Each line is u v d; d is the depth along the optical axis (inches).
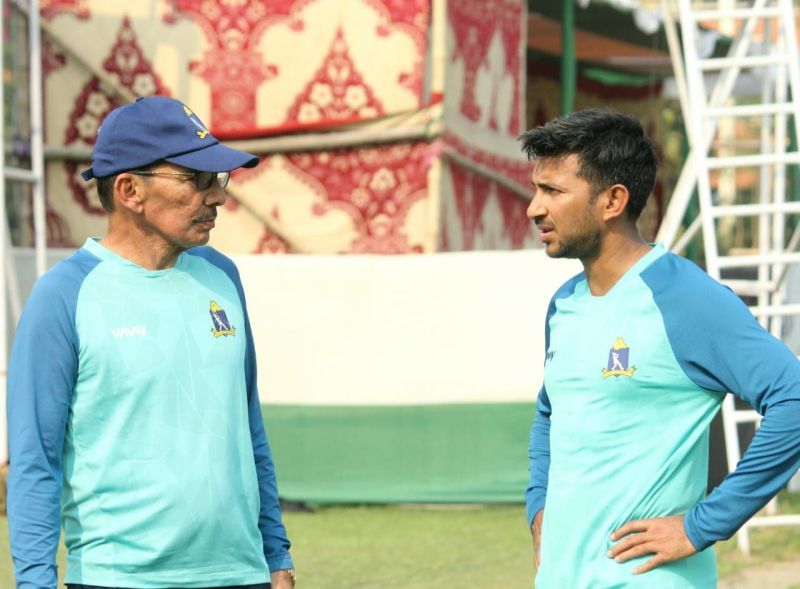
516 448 1104.2
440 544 985.5
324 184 1269.7
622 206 413.4
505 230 1462.8
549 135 414.9
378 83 1248.8
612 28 2046.0
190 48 1283.2
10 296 1155.3
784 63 975.6
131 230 428.1
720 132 2393.0
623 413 406.9
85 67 1286.9
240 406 434.6
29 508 401.1
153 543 412.8
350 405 1122.0
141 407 414.6
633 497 404.8
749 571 909.8
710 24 2217.0
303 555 952.9
